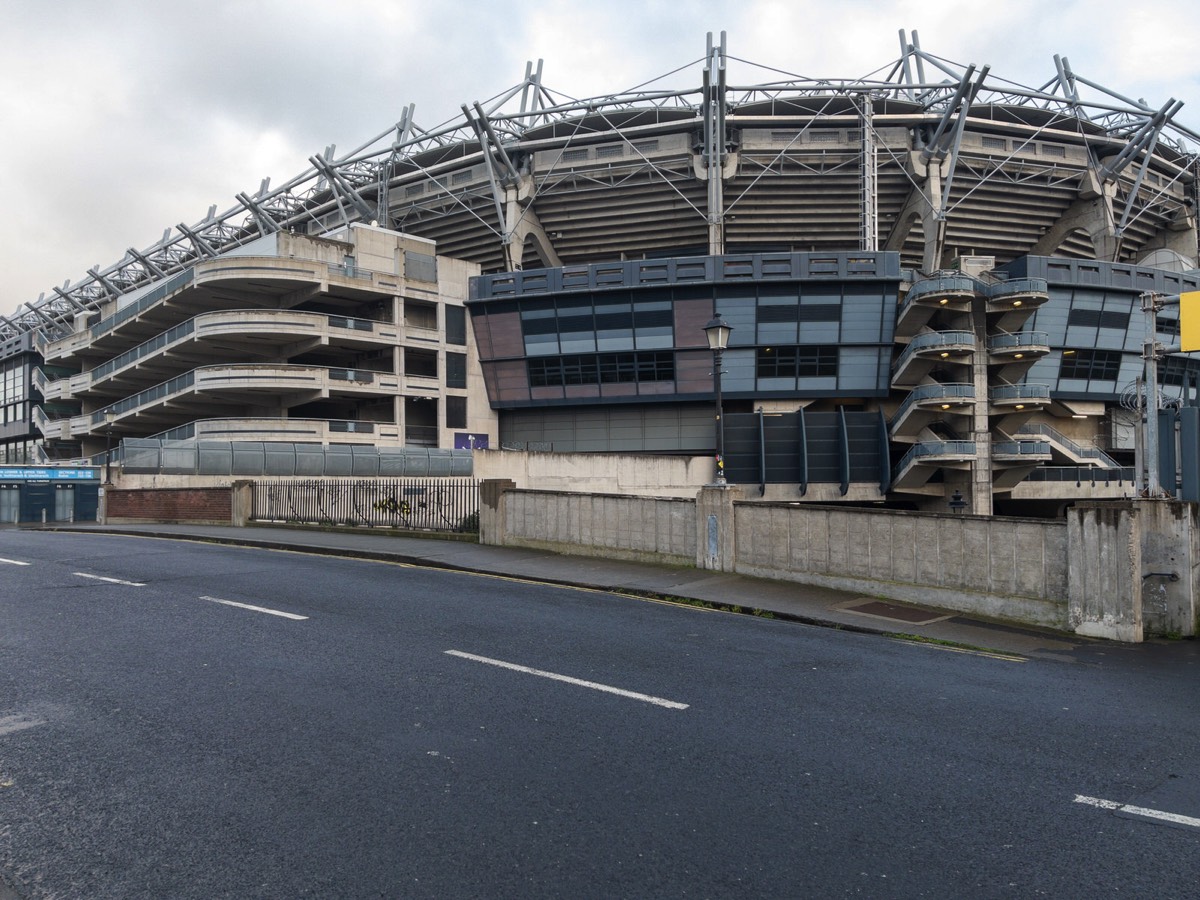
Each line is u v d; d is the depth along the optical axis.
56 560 16.14
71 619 10.01
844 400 51.38
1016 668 8.95
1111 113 57.25
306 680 7.39
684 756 5.75
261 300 49.66
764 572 14.93
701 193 54.34
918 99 56.25
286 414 47.62
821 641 10.16
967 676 8.44
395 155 59.12
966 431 46.56
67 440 63.91
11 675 7.43
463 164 55.91
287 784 5.11
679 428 52.31
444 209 58.91
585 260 62.00
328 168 58.31
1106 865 4.32
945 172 52.75
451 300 52.25
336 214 65.00
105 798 4.89
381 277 48.59
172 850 4.28
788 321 48.12
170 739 5.86
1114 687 8.14
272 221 65.38
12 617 10.10
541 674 7.79
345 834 4.47
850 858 4.32
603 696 7.14
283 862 4.16
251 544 20.92
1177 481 13.07
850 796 5.15
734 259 47.59
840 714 6.88
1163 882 4.16
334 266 46.91
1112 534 10.63
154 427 56.81
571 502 18.25
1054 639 10.59
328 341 46.25
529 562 16.77
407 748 5.76
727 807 4.93
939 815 4.90
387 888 3.92
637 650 9.05
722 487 15.68
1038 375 49.97
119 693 6.93
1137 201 61.91
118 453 44.94
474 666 8.02
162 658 8.12
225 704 6.67
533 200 55.66
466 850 4.31
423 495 22.47
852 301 47.50
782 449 48.75
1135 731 6.66
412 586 13.34
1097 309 49.00
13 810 4.73
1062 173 55.50
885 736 6.34
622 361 50.69
